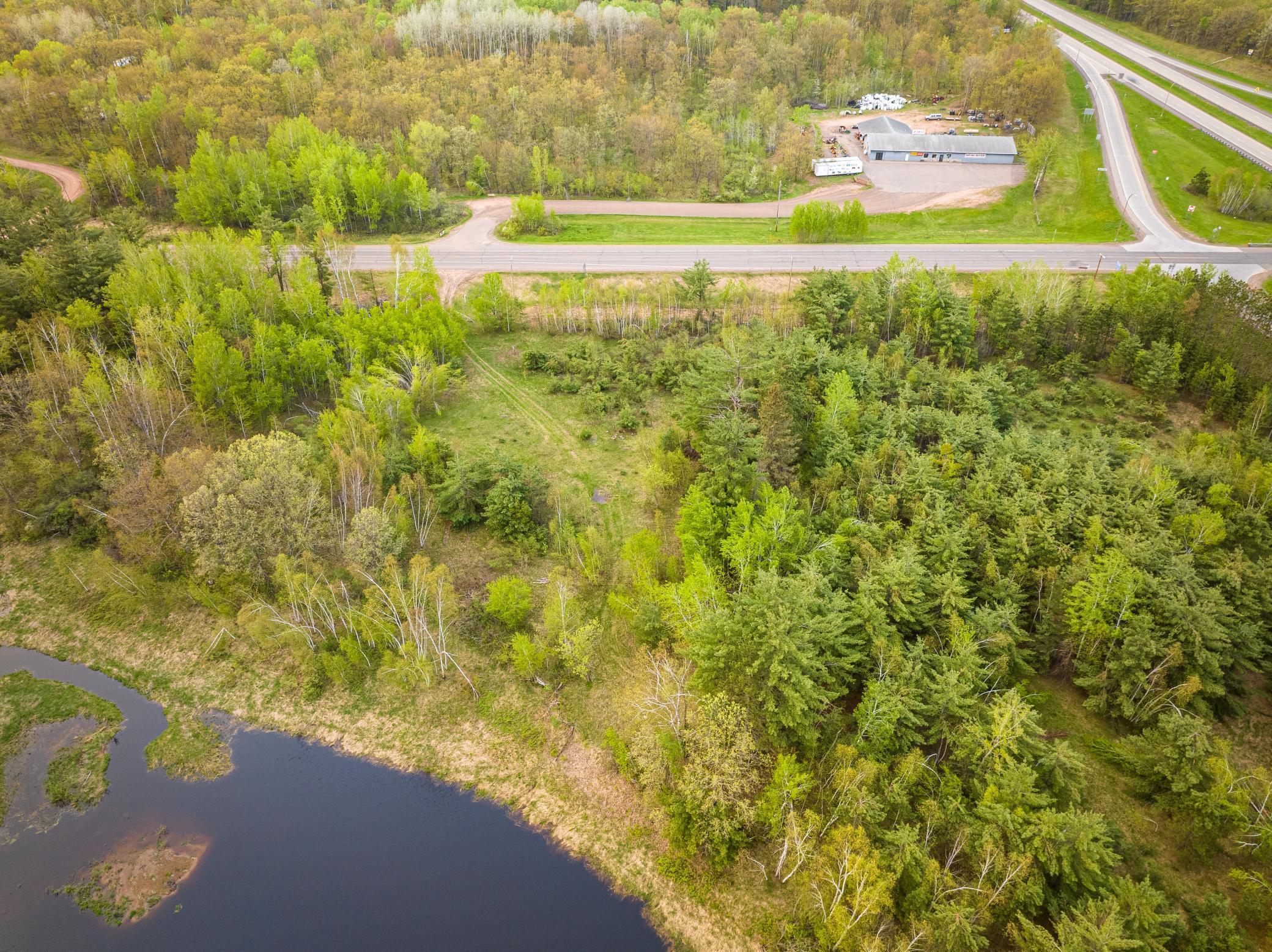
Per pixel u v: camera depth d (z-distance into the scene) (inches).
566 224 5615.2
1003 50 7470.5
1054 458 2967.5
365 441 3154.5
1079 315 3996.1
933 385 3563.0
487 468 3110.2
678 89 7076.8
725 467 2847.0
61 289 3811.5
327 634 2674.7
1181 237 5329.7
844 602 2277.3
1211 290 3907.5
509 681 2578.7
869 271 4753.9
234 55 7126.0
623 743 2329.0
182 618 2819.9
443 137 6028.5
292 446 2970.0
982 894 1769.2
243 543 2618.1
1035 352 4069.9
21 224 4220.0
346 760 2385.6
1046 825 1771.7
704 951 1907.0
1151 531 2645.2
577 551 2913.4
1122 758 2222.0
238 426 3565.5
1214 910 1812.3
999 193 6023.6
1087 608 2346.2
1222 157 6353.3
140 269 3892.7
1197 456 3043.8
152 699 2571.4
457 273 4933.6
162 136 5792.3
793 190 6220.5
